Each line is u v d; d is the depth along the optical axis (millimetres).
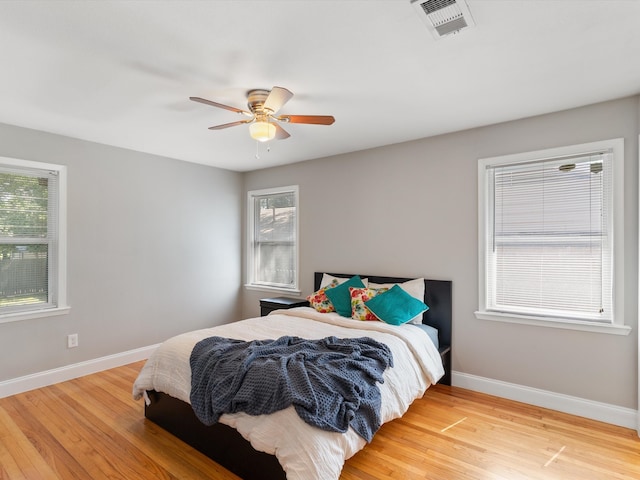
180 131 3379
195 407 2186
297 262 4672
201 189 4766
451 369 3420
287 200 4848
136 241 4082
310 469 1671
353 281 3758
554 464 2195
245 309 5258
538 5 1612
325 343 2527
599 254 2758
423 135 3502
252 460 1992
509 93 2549
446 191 3455
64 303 3508
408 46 1947
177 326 4488
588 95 2588
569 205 2879
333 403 1887
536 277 3031
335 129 3322
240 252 5277
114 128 3293
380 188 3902
